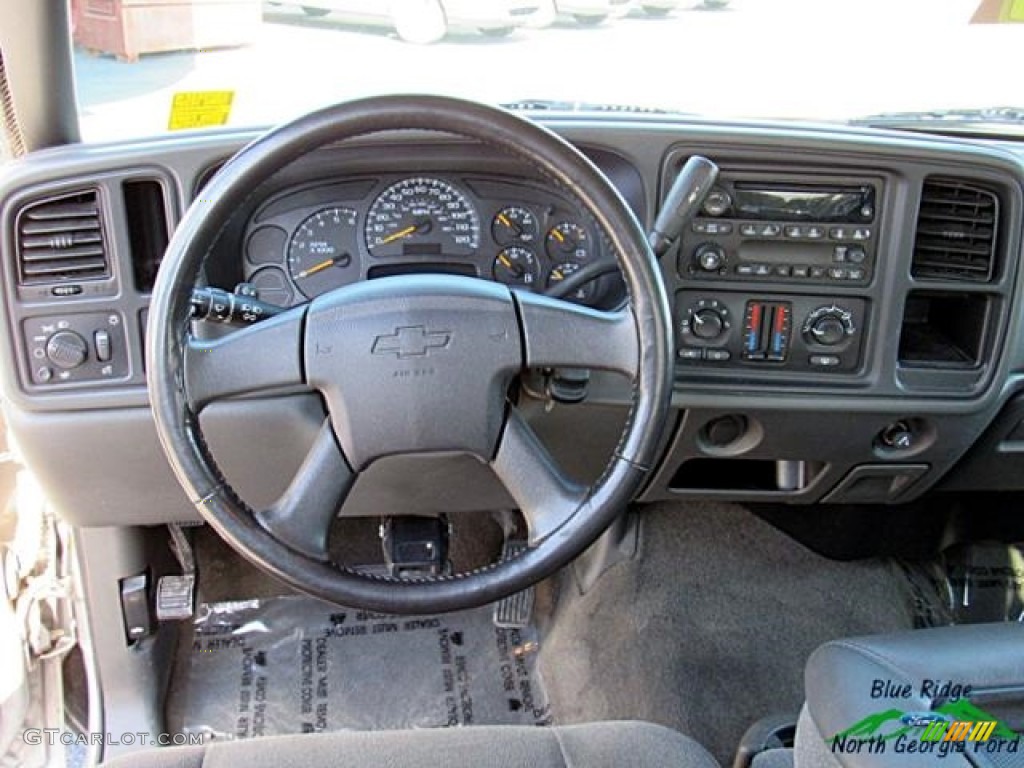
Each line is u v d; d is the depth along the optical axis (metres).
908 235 1.44
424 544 1.65
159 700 1.84
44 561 1.73
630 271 1.12
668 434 1.57
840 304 1.47
